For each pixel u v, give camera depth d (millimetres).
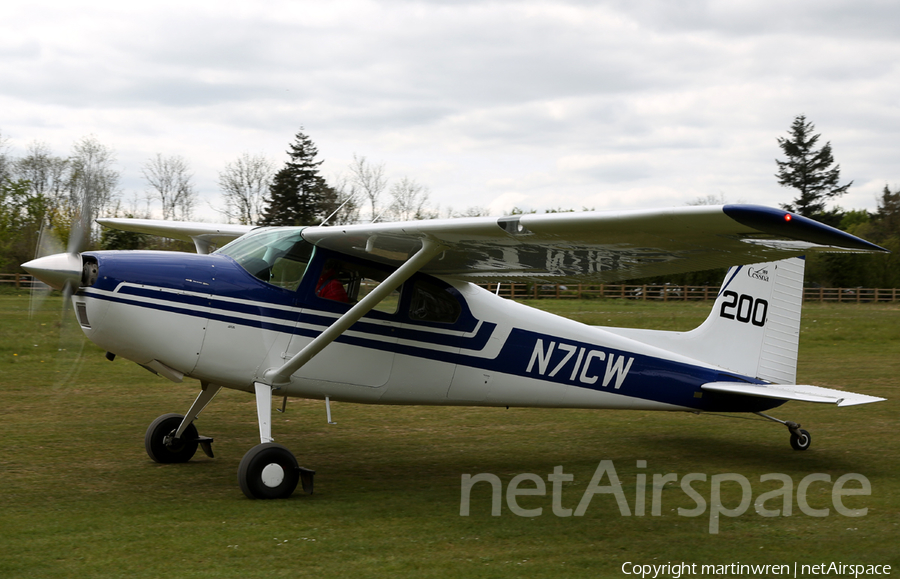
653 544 5820
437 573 5062
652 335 9352
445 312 8078
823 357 19688
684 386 9375
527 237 6266
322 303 7434
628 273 7465
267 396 7199
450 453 9172
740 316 9773
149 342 6793
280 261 7340
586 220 5633
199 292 6934
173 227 10180
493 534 5996
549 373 8633
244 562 5168
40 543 5457
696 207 5070
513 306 8523
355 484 7559
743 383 9594
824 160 79562
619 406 9172
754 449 9594
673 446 9750
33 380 13477
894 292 49500
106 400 11969
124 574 4883
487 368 8320
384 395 7879
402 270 6852
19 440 9047
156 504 6566
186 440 8227
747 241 5562
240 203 64125
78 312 6781
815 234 4938
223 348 7027
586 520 6445
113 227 10797
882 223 75125
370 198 60750
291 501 6824
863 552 5672
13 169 57500
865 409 12602
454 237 6488
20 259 39250
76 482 7242
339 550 5484
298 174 59500
